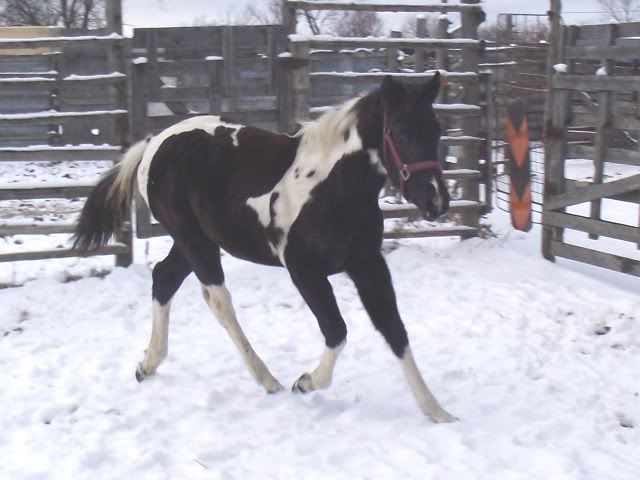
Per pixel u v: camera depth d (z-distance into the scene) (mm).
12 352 4898
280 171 3877
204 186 4176
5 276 6547
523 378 4398
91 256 7035
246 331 5266
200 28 7012
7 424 3848
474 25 7527
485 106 8289
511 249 7414
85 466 3395
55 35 13062
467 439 3551
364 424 3773
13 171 11320
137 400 4152
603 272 6617
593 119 9508
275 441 3621
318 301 3766
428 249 7312
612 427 3789
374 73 7281
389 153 3469
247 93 7191
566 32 6684
